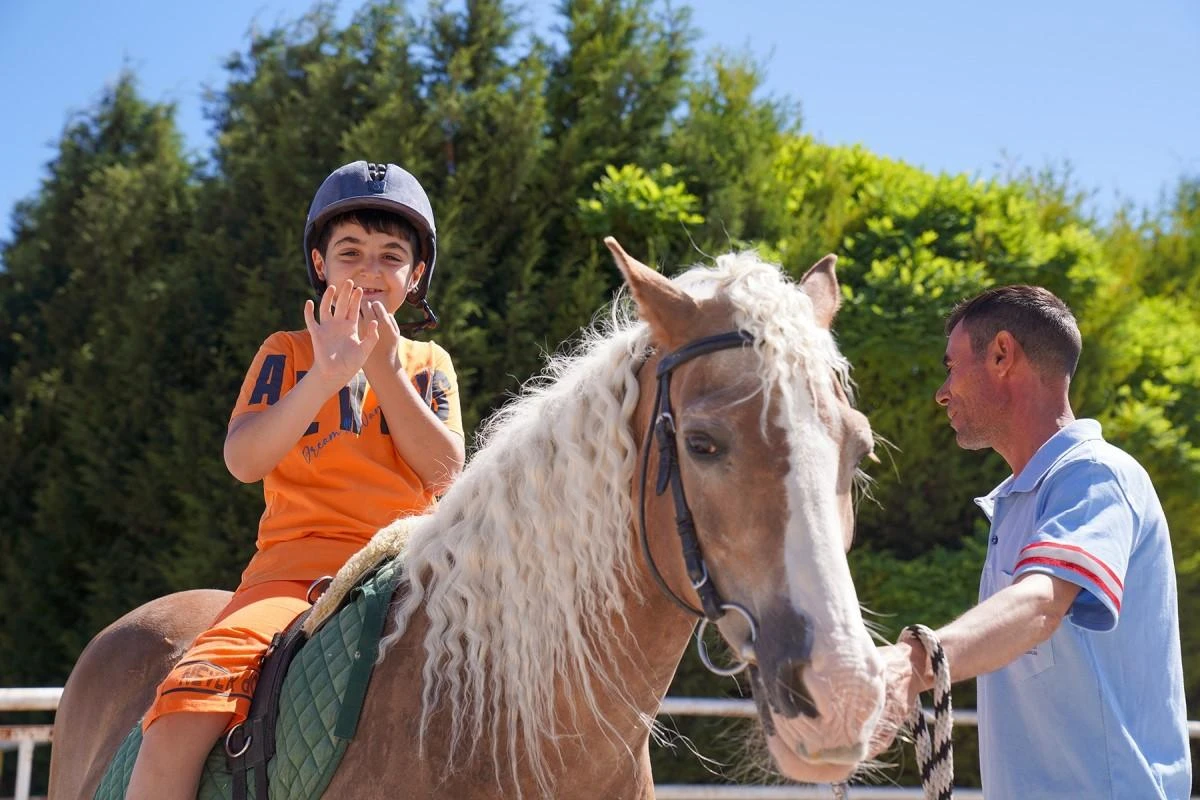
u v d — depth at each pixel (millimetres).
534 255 7070
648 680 1887
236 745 1965
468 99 7320
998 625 1681
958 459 7168
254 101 7984
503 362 6887
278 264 7074
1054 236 7469
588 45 7801
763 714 1569
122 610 7445
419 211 2443
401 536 2100
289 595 2178
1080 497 2004
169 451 7336
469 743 1827
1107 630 1851
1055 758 2064
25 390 8258
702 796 4910
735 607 1598
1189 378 7617
